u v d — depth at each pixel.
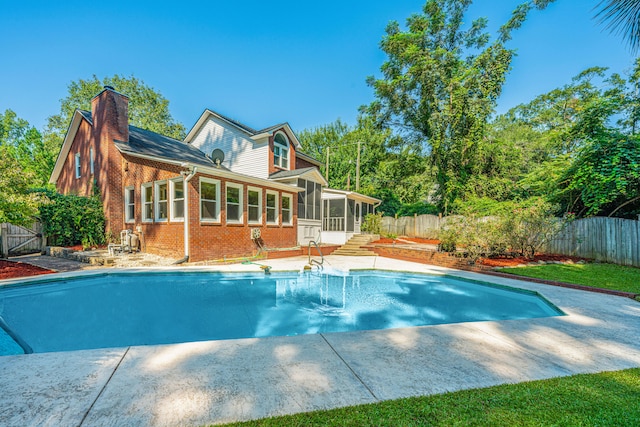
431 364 2.86
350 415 2.03
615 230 8.74
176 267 8.19
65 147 14.91
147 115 28.39
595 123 9.77
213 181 9.84
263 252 10.92
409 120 21.00
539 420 1.98
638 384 2.50
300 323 5.09
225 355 3.00
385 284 7.94
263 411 2.06
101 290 6.65
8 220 8.26
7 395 2.20
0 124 27.11
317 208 15.56
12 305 5.44
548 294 5.84
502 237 9.29
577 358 3.04
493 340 3.54
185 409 2.06
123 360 2.85
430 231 16.73
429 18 19.36
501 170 19.08
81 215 11.54
